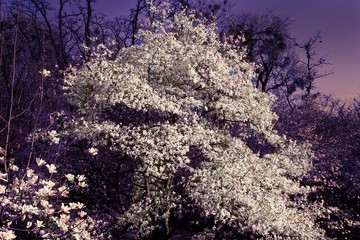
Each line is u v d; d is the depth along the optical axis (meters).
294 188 11.65
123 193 11.95
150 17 14.44
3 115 9.29
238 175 9.98
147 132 10.42
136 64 12.02
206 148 11.23
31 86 9.41
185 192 10.48
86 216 10.77
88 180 12.08
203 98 12.07
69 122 10.91
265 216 9.65
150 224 11.00
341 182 18.75
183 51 11.80
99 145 10.90
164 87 11.48
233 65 13.38
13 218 5.11
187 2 24.61
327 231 15.16
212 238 10.55
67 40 26.25
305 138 24.34
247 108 12.47
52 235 5.60
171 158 10.05
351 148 22.23
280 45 33.53
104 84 10.71
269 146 17.16
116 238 11.22
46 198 6.07
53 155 9.69
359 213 17.58
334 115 29.56
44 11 24.47
